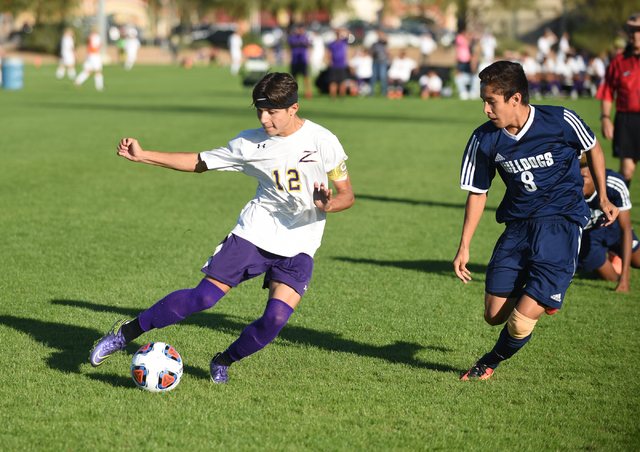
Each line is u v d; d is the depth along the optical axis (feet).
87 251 81.97
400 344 57.00
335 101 294.87
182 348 54.49
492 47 351.05
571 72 332.60
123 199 112.37
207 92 326.65
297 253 45.55
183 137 174.50
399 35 586.04
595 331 61.21
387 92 326.03
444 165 155.33
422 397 46.65
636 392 48.57
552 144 44.73
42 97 284.20
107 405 43.96
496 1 591.37
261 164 44.55
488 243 93.30
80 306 63.26
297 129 43.88
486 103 44.24
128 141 45.39
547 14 603.26
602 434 42.29
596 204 71.97
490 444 40.65
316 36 433.89
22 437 39.63
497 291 47.03
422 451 39.58
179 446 39.19
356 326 61.00
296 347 55.57
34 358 51.29
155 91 328.49
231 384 47.91
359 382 48.96
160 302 45.98
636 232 99.60
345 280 74.79
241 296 68.74
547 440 41.37
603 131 97.45
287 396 46.19
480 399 46.68
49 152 152.66
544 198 46.06
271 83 41.75
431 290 72.08
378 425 42.50
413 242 92.43
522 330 45.93
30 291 66.90
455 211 112.27
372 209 111.96
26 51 589.32
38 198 110.11
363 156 164.76
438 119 236.84
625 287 73.82
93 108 243.60
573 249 45.93
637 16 91.91
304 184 44.29
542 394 47.78
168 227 95.40
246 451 38.91
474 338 58.80
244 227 45.88
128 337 46.60
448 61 451.53
